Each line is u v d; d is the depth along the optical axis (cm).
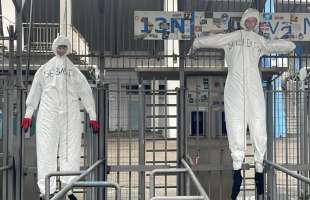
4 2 1456
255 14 876
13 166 955
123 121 1118
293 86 1127
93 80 1159
